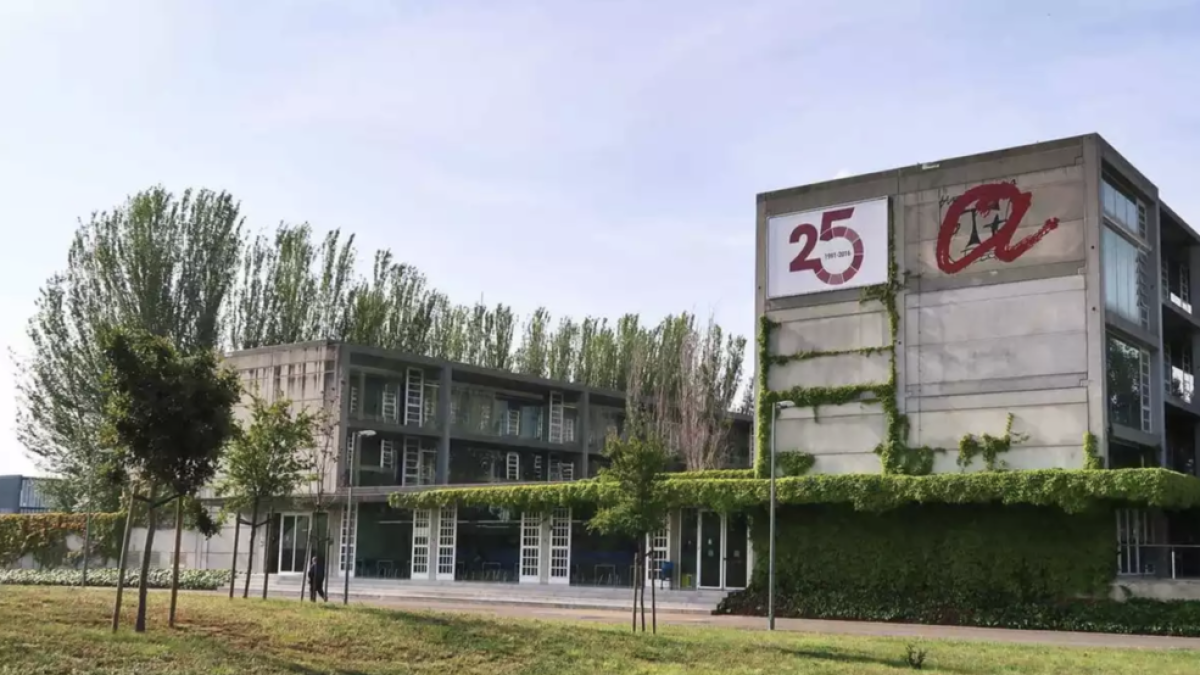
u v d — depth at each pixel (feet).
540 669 61.72
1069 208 115.85
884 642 81.97
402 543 163.63
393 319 219.41
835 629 101.45
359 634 65.67
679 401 206.69
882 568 118.83
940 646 79.61
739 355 229.04
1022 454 114.11
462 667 60.80
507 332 241.55
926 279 122.93
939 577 115.65
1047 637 96.07
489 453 200.75
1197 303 160.15
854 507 118.32
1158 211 134.51
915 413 120.98
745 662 67.31
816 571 122.72
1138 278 128.36
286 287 207.00
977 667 67.77
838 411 126.11
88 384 185.37
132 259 189.88
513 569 152.05
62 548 181.68
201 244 195.72
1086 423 111.14
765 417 130.82
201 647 57.98
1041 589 110.11
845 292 127.95
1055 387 113.50
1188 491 107.45
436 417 187.42
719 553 134.10
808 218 131.85
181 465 61.46
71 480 189.16
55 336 187.73
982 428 116.88
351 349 174.09
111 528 180.34
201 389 61.82
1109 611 105.29
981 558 113.70
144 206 192.13
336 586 153.99
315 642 62.80
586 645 69.46
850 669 65.05
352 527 168.04
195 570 162.30
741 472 134.51
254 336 203.10
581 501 142.61
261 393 178.40
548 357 242.37
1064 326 114.11
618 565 142.51
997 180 120.26
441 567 158.92
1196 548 111.14
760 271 134.62
